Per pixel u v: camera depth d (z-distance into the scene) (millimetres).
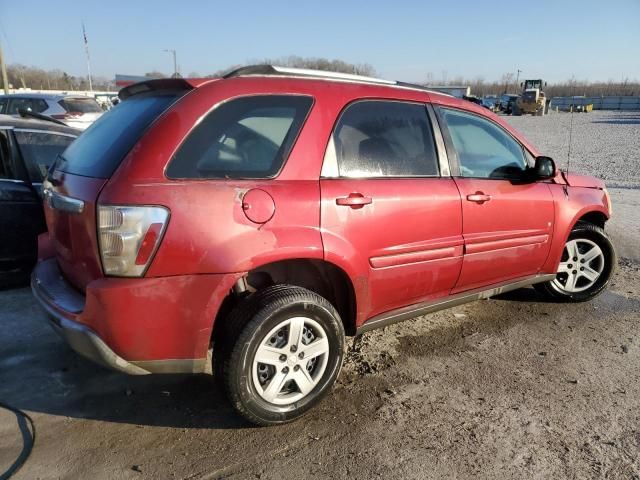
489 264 3924
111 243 2516
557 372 3617
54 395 3221
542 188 4273
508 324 4414
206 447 2770
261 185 2801
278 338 2898
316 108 3080
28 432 2855
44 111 12164
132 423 2965
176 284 2590
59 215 2941
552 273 4520
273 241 2770
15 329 4055
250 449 2762
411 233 3369
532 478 2582
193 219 2590
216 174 2717
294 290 2891
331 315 3000
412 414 3096
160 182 2576
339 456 2721
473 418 3064
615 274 5801
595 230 4742
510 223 3998
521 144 4285
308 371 3045
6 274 4801
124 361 2625
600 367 3697
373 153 3293
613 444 2848
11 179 4691
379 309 3395
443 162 3652
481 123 4020
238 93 2859
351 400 3232
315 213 2934
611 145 22547
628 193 10852
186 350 2682
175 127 2662
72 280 2988
